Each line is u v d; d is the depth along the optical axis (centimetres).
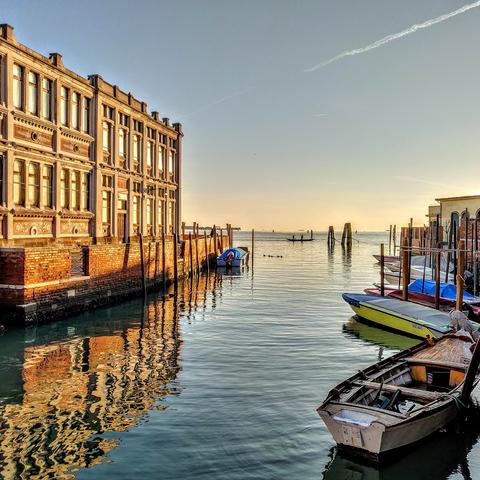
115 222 2723
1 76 1861
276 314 2244
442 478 800
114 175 2702
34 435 893
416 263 4056
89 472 770
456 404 941
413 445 885
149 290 2906
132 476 761
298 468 805
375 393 980
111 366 1339
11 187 1900
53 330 1792
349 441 834
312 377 1263
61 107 2236
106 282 2333
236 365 1363
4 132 1866
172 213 3709
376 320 1947
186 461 812
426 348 1293
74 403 1053
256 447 867
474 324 1712
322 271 4666
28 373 1264
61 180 2241
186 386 1176
